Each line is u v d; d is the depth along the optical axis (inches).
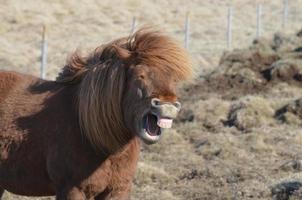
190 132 701.9
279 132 692.7
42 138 319.3
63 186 314.5
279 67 906.1
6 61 1165.7
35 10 1708.9
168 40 301.7
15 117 327.0
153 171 543.2
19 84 340.8
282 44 1059.9
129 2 1953.7
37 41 1427.2
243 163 592.1
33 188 329.7
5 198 469.4
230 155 614.2
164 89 289.0
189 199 490.0
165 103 283.9
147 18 1798.7
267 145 641.6
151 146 643.5
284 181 497.4
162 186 523.8
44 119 321.7
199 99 829.2
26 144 322.7
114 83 302.4
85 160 309.3
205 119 743.7
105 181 311.6
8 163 326.6
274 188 486.9
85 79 314.8
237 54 987.9
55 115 320.5
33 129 322.3
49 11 1732.3
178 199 487.8
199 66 1165.1
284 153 620.7
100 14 1785.2
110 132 305.6
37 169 323.3
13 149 324.8
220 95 847.7
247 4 2050.9
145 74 292.7
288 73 901.8
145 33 305.1
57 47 1370.6
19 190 333.7
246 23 1781.5
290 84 883.4
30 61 1202.6
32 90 336.5
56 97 327.0
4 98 334.6
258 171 557.6
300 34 1123.3
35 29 1536.7
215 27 1713.8
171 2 2036.2
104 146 306.8
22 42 1416.1
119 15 1796.3
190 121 749.3
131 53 300.5
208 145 647.8
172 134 676.7
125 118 301.6
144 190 505.4
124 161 312.7
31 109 327.0
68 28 1596.9
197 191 507.8
